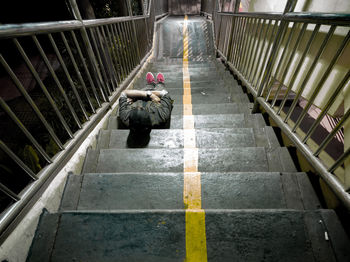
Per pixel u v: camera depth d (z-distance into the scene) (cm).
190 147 201
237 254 104
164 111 227
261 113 256
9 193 101
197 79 428
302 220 111
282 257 102
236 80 393
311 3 196
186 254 105
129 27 361
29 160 188
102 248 109
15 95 313
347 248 103
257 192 138
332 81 162
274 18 203
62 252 109
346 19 105
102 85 230
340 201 110
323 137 405
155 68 530
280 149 174
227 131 209
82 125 185
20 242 104
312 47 187
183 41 739
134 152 180
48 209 126
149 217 116
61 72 327
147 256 106
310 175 143
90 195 141
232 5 567
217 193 139
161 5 1038
